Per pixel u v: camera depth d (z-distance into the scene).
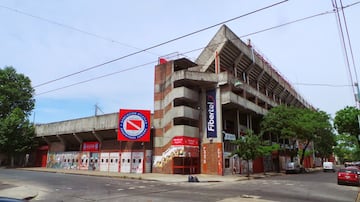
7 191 16.70
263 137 48.78
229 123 41.16
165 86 37.78
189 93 36.12
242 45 41.56
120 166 38.22
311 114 47.53
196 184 22.91
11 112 52.06
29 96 54.84
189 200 13.37
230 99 35.59
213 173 34.34
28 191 16.66
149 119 36.94
